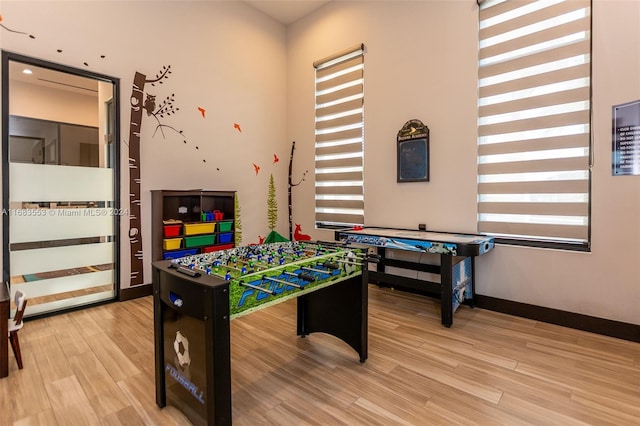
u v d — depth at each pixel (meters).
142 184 3.80
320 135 5.03
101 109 3.72
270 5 4.89
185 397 1.70
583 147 2.89
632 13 2.60
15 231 3.01
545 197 3.12
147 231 3.85
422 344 2.66
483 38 3.40
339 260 2.27
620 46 2.65
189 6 4.18
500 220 3.39
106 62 3.48
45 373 2.20
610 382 2.10
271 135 5.25
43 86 3.45
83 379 2.13
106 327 2.96
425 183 3.87
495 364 2.34
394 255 4.25
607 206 2.76
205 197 4.46
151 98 3.85
